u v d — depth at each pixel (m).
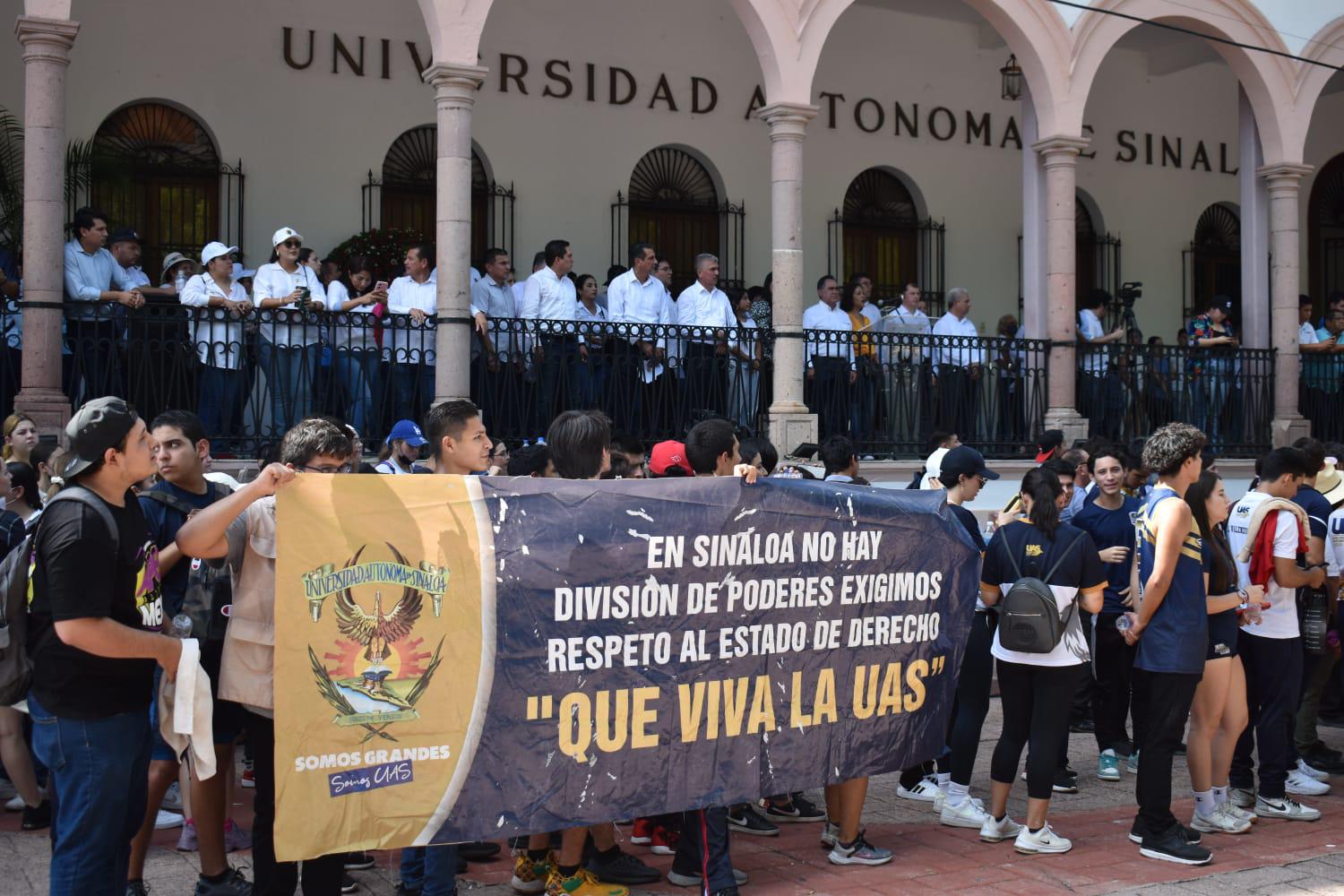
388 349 10.51
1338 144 18.84
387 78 13.52
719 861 5.19
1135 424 13.76
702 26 15.10
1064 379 13.05
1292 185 14.34
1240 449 14.27
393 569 4.54
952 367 12.82
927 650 5.75
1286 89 14.25
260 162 12.93
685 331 11.70
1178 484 6.25
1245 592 6.83
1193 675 6.05
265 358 9.95
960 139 16.62
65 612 3.88
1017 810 6.95
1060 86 12.92
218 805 5.07
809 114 11.66
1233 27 13.87
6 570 4.46
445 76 10.23
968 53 16.69
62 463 5.99
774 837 6.38
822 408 12.21
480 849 5.93
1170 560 6.00
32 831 6.25
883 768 5.64
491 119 13.91
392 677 4.52
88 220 9.73
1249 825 6.60
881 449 12.38
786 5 11.59
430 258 12.22
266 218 12.96
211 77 12.70
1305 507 7.36
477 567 4.70
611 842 5.57
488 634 4.71
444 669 4.62
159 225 12.61
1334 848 6.31
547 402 10.92
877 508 5.59
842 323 13.07
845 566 5.50
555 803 4.84
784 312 11.66
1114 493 8.05
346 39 13.32
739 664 5.26
